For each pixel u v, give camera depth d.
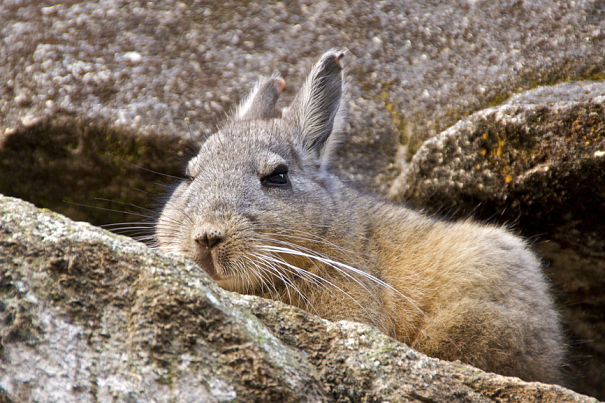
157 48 12.40
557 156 9.96
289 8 13.34
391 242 9.93
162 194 11.38
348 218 9.80
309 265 9.28
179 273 5.71
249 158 9.54
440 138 11.30
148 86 11.91
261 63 12.64
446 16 13.45
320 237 9.35
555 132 9.96
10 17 12.38
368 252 9.65
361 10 13.48
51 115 11.29
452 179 11.21
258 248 8.67
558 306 11.60
